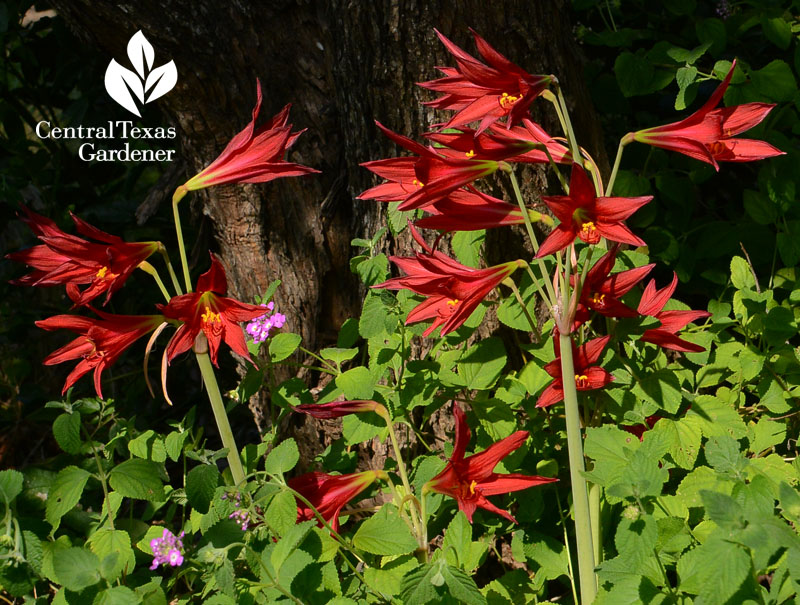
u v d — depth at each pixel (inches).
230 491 31.1
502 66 29.0
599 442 31.4
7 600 34.5
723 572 26.8
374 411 31.8
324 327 38.7
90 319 31.6
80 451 34.7
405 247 37.0
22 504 36.3
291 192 37.5
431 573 29.4
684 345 32.3
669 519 30.4
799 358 35.4
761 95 39.2
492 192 35.9
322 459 36.1
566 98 36.6
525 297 34.2
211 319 30.4
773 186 39.3
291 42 37.2
